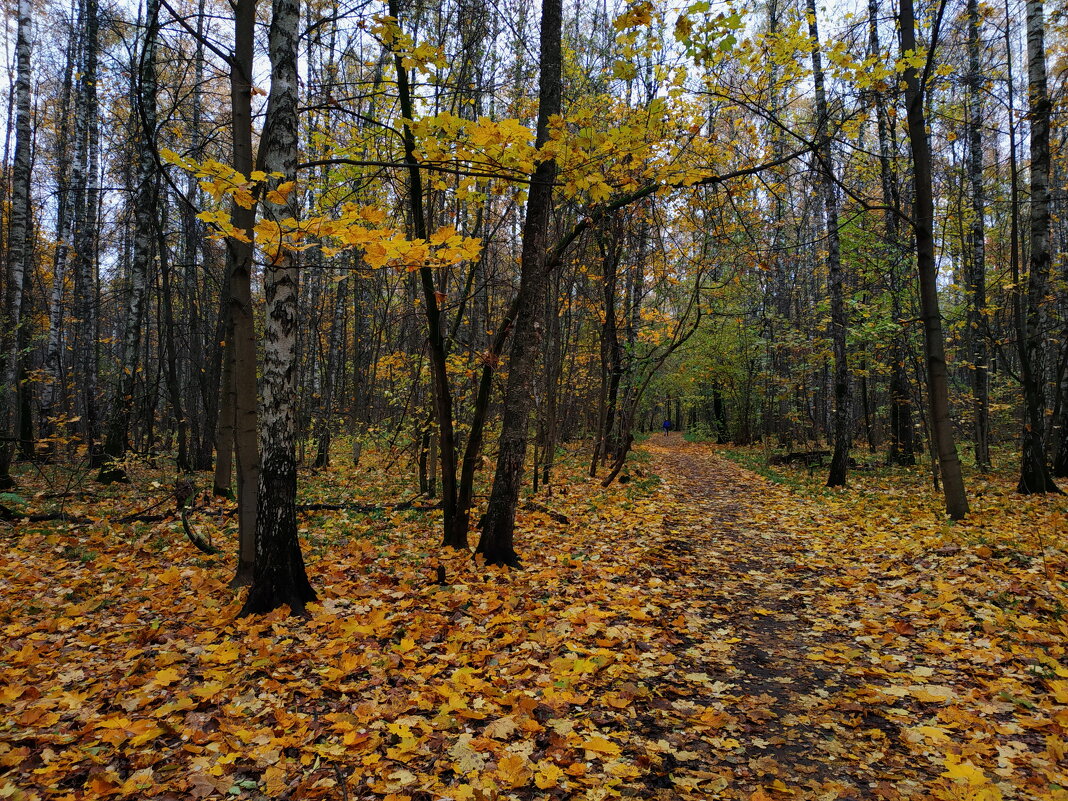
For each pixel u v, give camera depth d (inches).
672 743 111.8
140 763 104.4
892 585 208.7
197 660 149.6
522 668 141.9
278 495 185.2
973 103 411.2
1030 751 102.3
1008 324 650.8
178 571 217.8
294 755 108.9
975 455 590.6
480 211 285.1
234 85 196.1
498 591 203.0
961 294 542.0
